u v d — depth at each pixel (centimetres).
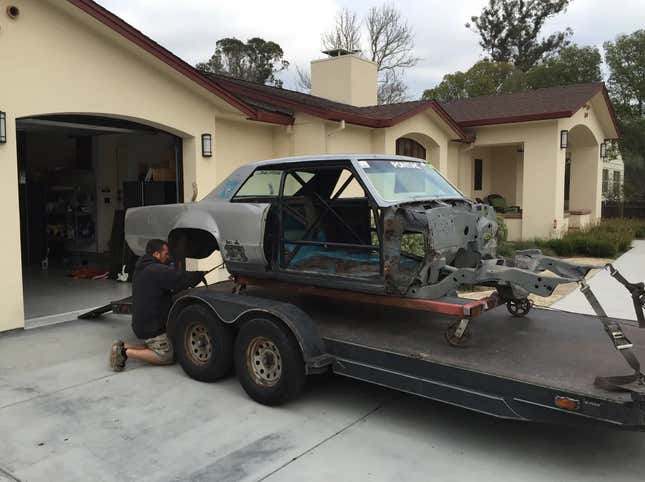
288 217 556
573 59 2700
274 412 458
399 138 1402
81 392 498
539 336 467
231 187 571
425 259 444
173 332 546
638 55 2422
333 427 432
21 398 484
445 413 459
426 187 528
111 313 775
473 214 498
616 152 2583
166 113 873
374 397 491
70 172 1330
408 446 402
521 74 3394
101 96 773
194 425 434
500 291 512
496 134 1586
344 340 454
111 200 1245
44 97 702
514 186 1909
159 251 576
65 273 1099
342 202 598
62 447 398
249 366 477
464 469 370
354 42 3778
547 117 1448
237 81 1362
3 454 388
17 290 685
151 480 355
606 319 366
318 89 1662
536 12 4566
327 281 494
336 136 1175
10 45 662
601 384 342
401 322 514
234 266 558
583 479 358
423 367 405
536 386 353
